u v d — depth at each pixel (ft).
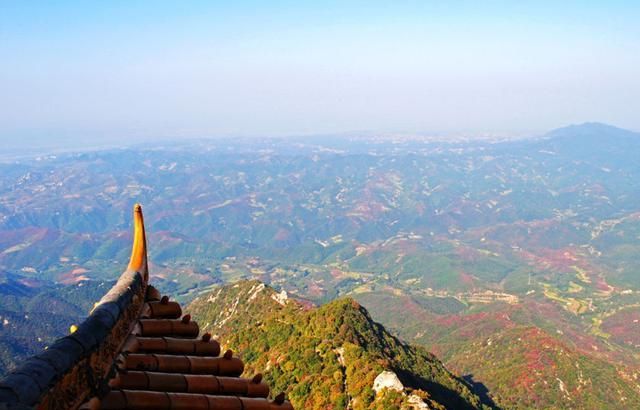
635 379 486.79
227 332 422.82
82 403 28.76
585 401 465.88
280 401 36.94
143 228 45.93
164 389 34.58
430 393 276.62
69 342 28.89
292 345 301.84
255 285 481.46
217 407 34.68
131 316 39.40
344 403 243.81
